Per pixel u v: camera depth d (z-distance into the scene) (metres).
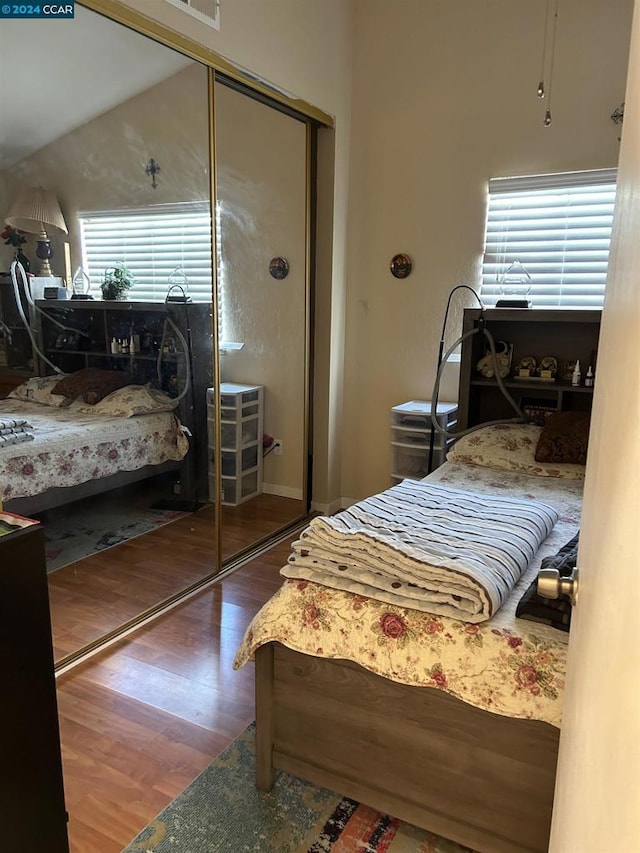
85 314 2.42
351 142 3.46
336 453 3.78
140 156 2.51
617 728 0.51
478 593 1.33
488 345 3.10
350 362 3.71
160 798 1.61
